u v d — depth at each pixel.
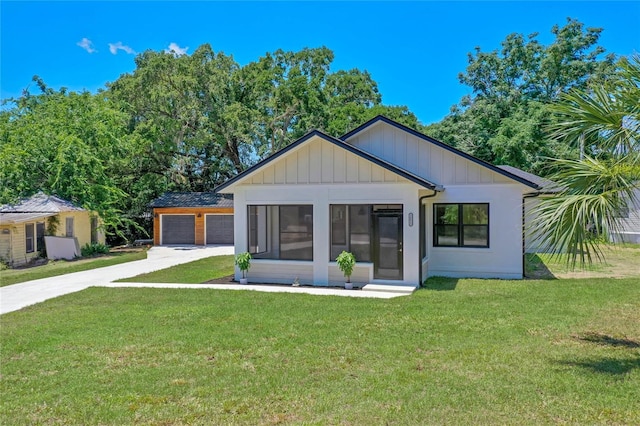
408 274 11.96
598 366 5.72
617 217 5.50
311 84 29.66
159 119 27.27
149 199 32.09
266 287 12.22
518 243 13.38
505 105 30.45
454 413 4.48
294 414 4.54
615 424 4.21
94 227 25.33
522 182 13.25
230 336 7.32
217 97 28.31
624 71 5.68
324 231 12.62
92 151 24.58
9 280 14.58
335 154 12.51
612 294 10.36
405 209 11.98
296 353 6.43
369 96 35.41
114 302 10.33
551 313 8.58
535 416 4.39
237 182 13.27
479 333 7.30
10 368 6.01
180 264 18.02
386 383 5.26
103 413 4.63
